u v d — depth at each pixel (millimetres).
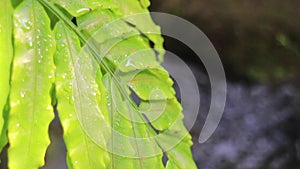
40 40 489
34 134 484
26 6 491
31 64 485
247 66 2863
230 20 2822
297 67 2844
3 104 482
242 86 2848
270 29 2822
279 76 2822
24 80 482
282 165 2469
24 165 481
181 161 551
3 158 1194
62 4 510
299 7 2861
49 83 487
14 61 481
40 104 485
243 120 2654
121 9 555
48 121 486
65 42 503
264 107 2707
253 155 2492
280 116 2656
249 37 2861
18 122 481
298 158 2504
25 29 487
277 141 2555
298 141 2561
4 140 516
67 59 501
